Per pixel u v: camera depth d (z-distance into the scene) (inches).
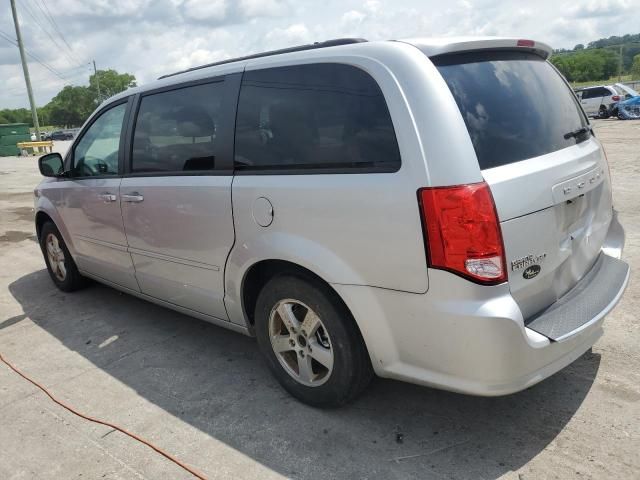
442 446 105.9
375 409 119.0
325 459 104.7
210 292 135.9
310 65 110.8
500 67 108.3
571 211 107.3
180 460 108.0
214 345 157.8
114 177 161.3
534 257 96.1
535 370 94.3
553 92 119.0
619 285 114.5
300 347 118.8
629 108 1004.6
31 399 135.0
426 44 100.9
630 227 242.4
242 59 128.7
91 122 175.6
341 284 103.1
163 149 143.3
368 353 106.6
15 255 281.7
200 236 132.1
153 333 169.5
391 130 96.0
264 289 120.6
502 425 110.7
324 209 103.5
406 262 94.1
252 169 119.0
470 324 89.4
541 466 98.3
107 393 135.4
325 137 106.1
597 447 102.0
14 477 106.8
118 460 109.5
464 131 92.4
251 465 104.9
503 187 91.8
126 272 166.1
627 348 136.0
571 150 111.6
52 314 192.1
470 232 88.4
